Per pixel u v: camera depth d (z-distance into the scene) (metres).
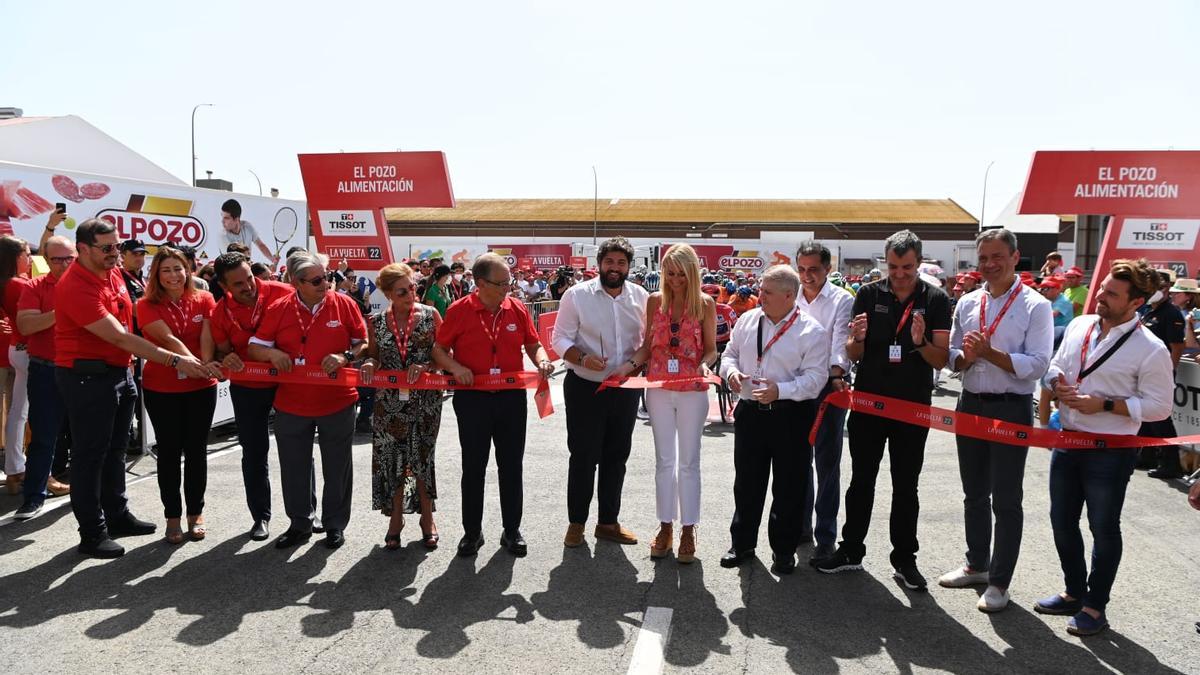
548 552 4.86
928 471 6.98
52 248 5.23
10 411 5.83
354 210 10.59
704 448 7.99
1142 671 3.41
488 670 3.33
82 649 3.49
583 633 3.71
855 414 4.39
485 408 4.67
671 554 4.83
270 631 3.69
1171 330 6.89
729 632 3.75
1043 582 4.43
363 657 3.45
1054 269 12.80
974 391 4.13
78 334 4.53
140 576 4.37
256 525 5.01
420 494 4.85
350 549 4.86
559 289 21.41
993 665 3.45
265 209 11.38
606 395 4.85
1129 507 5.93
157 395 4.78
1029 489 6.47
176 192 9.80
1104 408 3.69
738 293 11.86
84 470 4.55
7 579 4.30
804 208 62.12
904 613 3.99
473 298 4.64
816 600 4.15
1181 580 4.46
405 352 4.87
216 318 4.89
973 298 4.31
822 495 4.79
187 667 3.34
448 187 10.30
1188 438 3.74
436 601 4.08
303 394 4.75
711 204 65.25
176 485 4.88
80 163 23.55
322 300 4.79
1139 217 9.81
